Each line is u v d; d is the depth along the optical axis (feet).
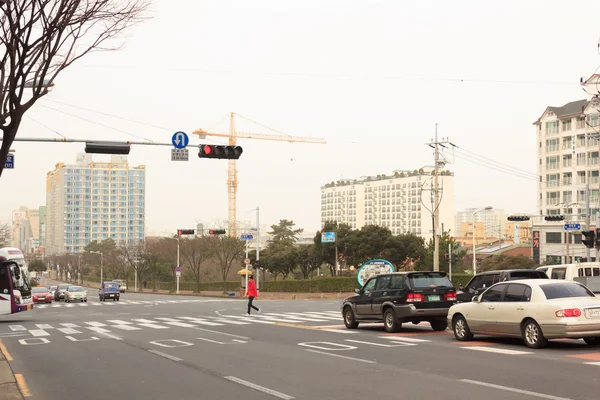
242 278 221.05
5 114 41.81
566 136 275.39
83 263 489.67
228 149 72.54
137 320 91.45
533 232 282.36
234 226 426.92
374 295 66.69
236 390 32.99
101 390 34.01
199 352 49.93
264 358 45.47
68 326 82.69
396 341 55.47
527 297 48.65
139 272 348.59
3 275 95.30
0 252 118.52
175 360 45.47
